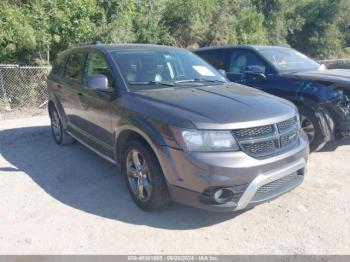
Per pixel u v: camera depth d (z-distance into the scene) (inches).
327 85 216.5
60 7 454.0
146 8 624.7
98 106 177.0
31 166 208.8
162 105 143.3
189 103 142.6
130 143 152.8
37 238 133.4
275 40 1075.3
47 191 173.8
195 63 199.3
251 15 917.8
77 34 467.5
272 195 138.5
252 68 249.6
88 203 160.7
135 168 154.9
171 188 135.5
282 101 160.2
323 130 211.8
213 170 124.6
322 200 160.1
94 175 193.0
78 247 127.7
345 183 177.8
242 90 170.1
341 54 1167.6
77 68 211.2
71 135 223.8
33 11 432.8
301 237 132.4
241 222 143.4
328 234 133.9
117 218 147.2
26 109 415.8
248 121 130.7
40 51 463.5
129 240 131.9
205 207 129.9
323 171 193.5
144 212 152.0
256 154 131.2
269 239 131.6
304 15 1155.9
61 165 209.0
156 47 200.5
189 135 127.7
